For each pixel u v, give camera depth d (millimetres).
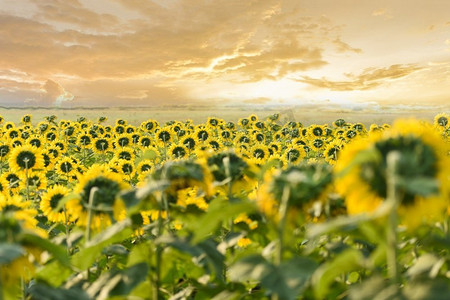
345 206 2561
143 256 3131
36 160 9344
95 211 3344
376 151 2014
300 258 2168
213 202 3211
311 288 2562
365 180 2059
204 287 3385
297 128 27141
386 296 1852
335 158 12352
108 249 3631
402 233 2646
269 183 2525
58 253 2426
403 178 1862
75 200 3377
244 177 3605
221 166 3525
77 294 2584
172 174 3109
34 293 2512
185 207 3352
